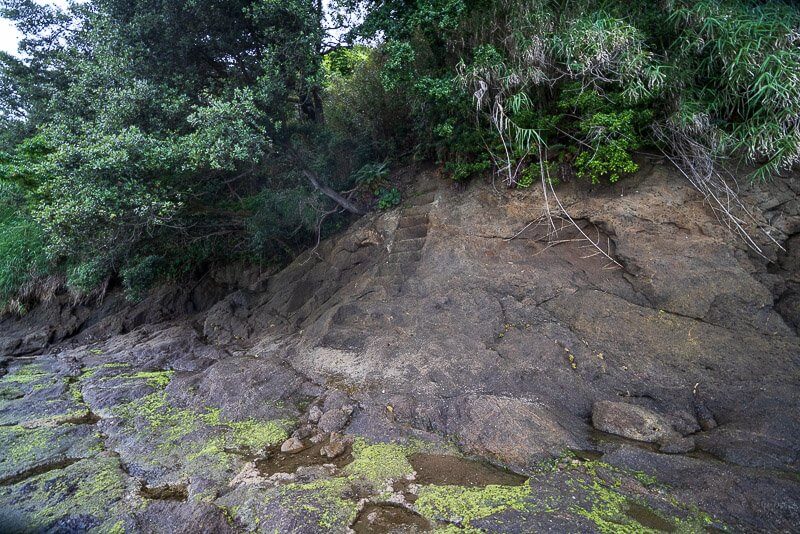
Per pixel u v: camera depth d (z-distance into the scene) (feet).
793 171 23.32
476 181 29.73
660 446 15.55
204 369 27.45
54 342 43.29
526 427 16.31
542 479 14.17
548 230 26.02
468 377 20.18
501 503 13.01
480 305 23.85
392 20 27.55
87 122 27.99
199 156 25.18
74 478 15.70
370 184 34.73
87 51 39.27
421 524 12.53
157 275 44.34
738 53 21.97
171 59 30.30
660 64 23.95
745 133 22.63
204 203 36.96
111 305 45.50
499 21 27.45
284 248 39.37
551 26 25.54
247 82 32.60
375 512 13.01
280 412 19.93
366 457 15.93
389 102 36.32
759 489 12.60
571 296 23.21
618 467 14.47
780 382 17.34
